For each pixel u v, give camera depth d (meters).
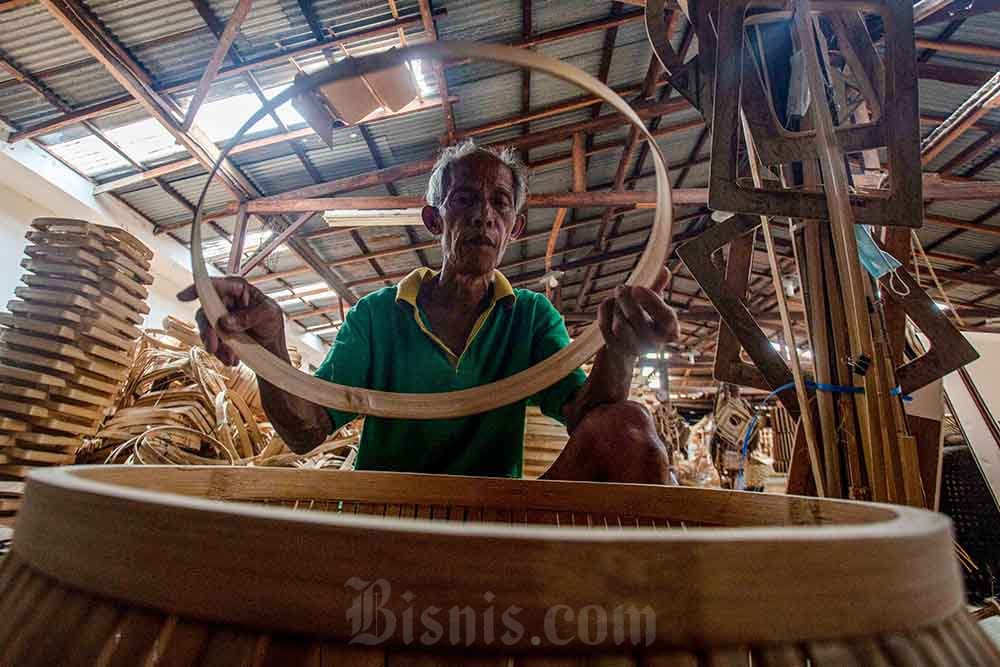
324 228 6.32
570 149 5.91
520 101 4.93
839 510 0.39
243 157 4.96
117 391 2.27
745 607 0.20
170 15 3.49
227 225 6.18
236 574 0.21
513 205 1.16
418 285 1.22
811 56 0.68
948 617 0.25
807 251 0.81
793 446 0.88
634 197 5.46
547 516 0.64
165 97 4.02
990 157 5.85
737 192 0.68
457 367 1.13
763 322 9.98
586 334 0.73
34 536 0.26
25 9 3.34
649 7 0.83
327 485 0.63
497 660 0.19
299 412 0.90
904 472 0.65
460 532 0.20
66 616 0.23
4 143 4.46
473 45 0.52
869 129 0.68
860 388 0.72
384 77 3.47
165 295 6.88
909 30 0.68
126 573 0.22
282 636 0.20
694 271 0.83
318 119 0.80
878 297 0.77
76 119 4.29
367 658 0.19
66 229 2.05
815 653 0.20
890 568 0.23
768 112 0.72
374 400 0.70
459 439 1.10
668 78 0.84
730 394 5.29
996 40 4.34
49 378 1.96
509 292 1.19
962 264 8.04
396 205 5.29
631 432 0.80
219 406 2.28
